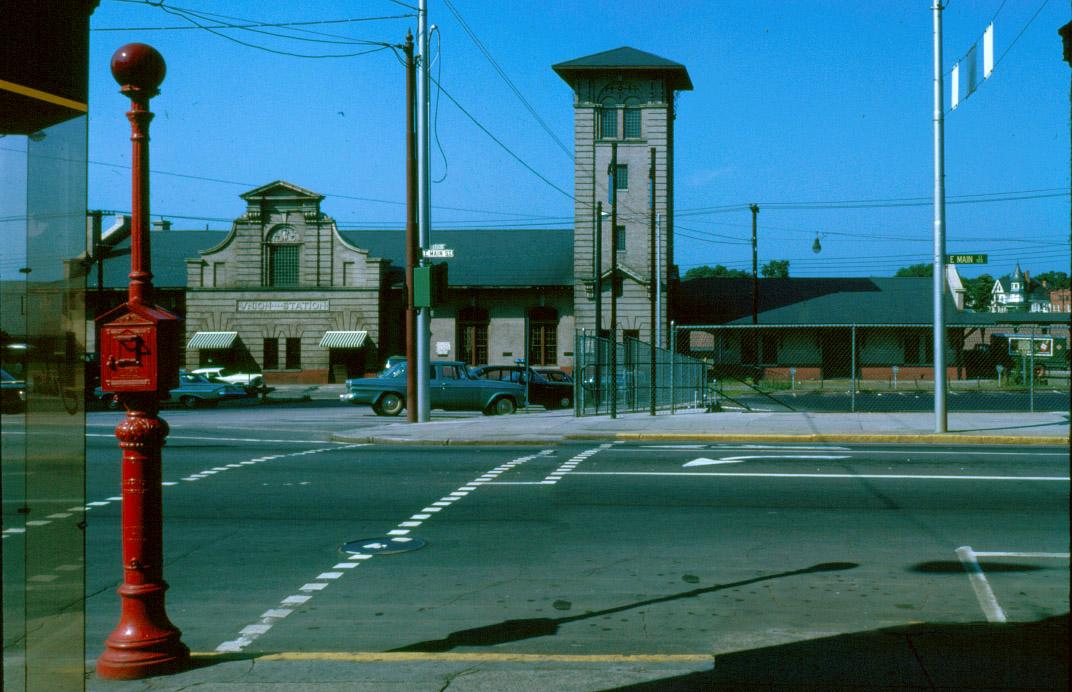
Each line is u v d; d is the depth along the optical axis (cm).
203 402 4100
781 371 6331
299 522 1066
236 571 852
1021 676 520
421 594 774
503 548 931
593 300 6122
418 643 644
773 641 614
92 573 849
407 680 520
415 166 2542
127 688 506
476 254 6544
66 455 397
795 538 964
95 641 657
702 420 2403
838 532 991
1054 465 1491
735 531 999
